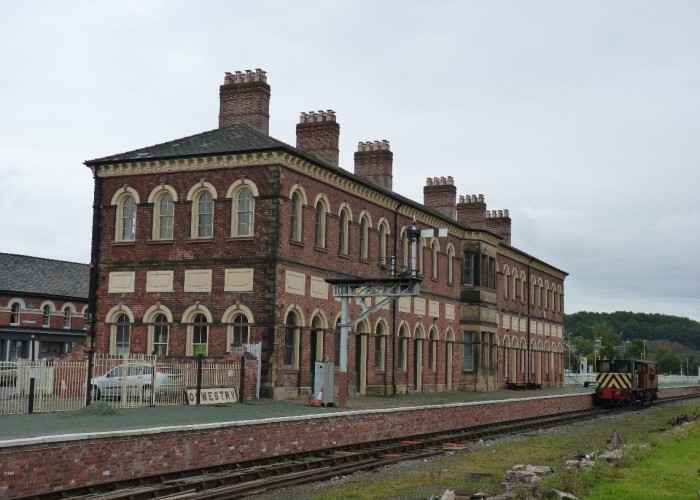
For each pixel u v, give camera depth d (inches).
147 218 1323.8
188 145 1346.0
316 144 1557.6
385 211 1588.3
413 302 1678.2
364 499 598.9
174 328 1282.0
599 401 1844.2
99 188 1362.0
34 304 2108.8
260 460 759.7
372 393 1504.7
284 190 1251.8
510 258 2283.5
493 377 2017.7
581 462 768.3
